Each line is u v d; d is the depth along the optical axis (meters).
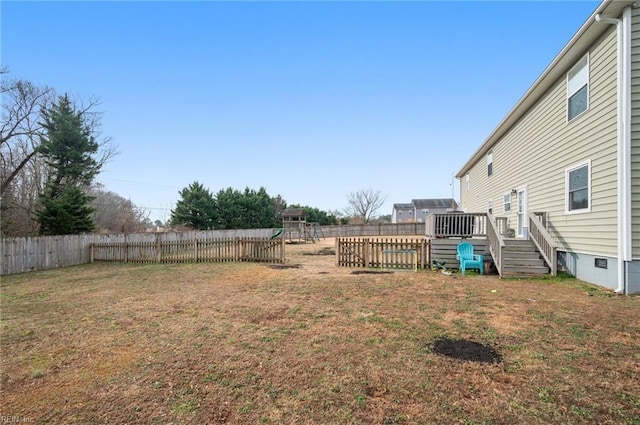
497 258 8.83
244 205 32.84
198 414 2.46
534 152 10.66
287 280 8.20
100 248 13.65
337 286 7.30
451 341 3.88
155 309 5.56
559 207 8.99
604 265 7.04
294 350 3.67
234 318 4.95
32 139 17.75
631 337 3.94
